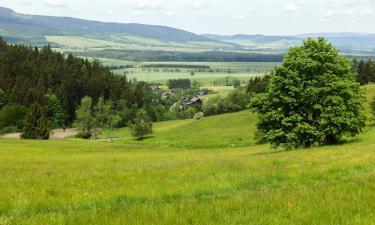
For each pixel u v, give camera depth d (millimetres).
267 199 12078
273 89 47812
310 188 13789
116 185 17000
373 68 168875
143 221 9758
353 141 49500
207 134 119812
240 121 128625
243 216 10164
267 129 49438
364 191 12836
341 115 46219
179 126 147000
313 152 31688
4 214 12609
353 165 20125
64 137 171875
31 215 12039
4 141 91250
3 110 180125
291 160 24641
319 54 47688
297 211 10547
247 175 18250
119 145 94312
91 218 10203
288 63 47906
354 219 9711
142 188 15844
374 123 77562
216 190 15672
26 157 57625
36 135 135500
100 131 177000
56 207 13500
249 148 73812
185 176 18875
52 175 21328
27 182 18344
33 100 195625
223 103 186250
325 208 10734
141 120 134500
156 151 80875
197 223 9523
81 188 16422
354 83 48219
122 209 11508
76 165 34562
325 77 46750
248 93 186375
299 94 46531
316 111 47812
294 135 46219
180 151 76438
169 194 14844
